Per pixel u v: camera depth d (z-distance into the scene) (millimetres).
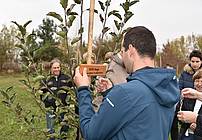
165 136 2973
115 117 2793
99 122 2816
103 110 2818
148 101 2830
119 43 3715
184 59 43375
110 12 3660
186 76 7238
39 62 3682
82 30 3467
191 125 5043
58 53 3566
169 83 2951
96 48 3797
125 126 2814
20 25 3508
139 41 2934
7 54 46156
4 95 3871
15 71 44844
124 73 3816
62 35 3342
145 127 2801
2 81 33406
